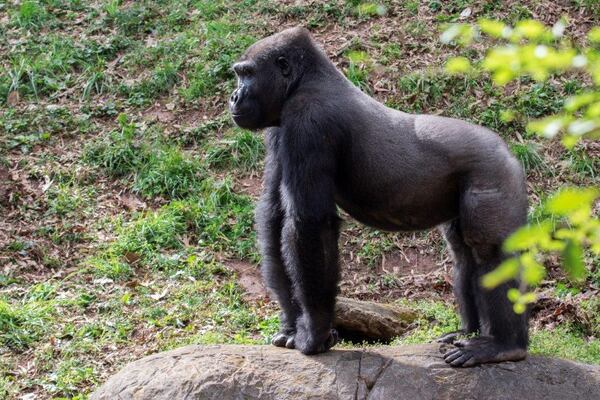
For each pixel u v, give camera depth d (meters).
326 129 8.78
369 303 12.44
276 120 9.52
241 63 9.45
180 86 19.05
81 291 13.87
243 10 21.00
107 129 18.12
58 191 16.34
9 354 12.30
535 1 19.70
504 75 3.46
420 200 8.82
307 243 8.59
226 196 16.30
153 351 12.34
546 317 12.63
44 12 21.44
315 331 8.80
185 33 20.42
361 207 9.17
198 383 8.52
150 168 16.94
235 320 13.30
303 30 9.48
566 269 3.47
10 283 14.10
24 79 19.45
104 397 8.78
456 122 8.84
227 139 17.47
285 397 8.33
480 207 8.39
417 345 9.20
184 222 15.73
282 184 8.95
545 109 17.23
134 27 21.00
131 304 13.64
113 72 19.55
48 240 15.23
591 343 11.47
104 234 15.46
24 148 17.50
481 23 3.69
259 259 15.02
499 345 8.58
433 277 14.51
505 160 8.57
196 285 14.16
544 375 8.52
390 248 15.26
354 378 8.46
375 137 8.84
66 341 12.66
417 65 18.48
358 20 20.09
